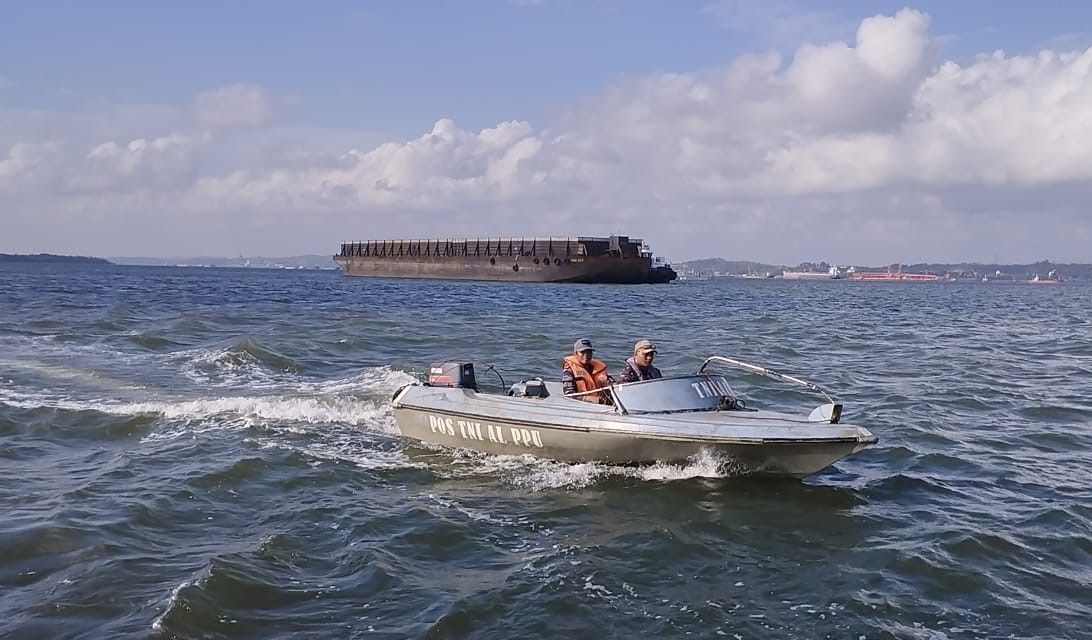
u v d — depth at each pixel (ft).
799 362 74.59
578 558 26.71
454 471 37.24
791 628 22.30
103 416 45.29
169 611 21.75
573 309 147.33
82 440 41.24
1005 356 82.69
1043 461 39.22
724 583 25.16
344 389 55.47
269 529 28.91
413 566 26.04
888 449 41.06
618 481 35.53
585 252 298.56
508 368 66.80
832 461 33.94
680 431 35.17
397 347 79.56
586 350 40.63
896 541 28.40
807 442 33.60
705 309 160.97
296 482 34.71
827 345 91.30
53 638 20.57
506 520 30.60
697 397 38.19
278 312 122.52
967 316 159.53
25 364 61.62
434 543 28.14
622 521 30.53
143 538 27.63
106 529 28.04
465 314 126.52
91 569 24.64
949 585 24.89
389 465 38.09
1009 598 24.02
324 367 65.57
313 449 40.24
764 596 24.27
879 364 74.08
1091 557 26.99
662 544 28.07
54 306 124.36
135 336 79.87
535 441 38.24
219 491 33.12
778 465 34.71
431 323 106.42
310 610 22.74
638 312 143.54
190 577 24.12
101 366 61.67
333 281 323.37
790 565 26.55
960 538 28.22
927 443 42.55
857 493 33.94
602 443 36.60
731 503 32.53
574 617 22.70
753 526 30.01
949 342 98.17
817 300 233.96
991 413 50.88
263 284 271.08
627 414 36.76
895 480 35.70
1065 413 50.90
